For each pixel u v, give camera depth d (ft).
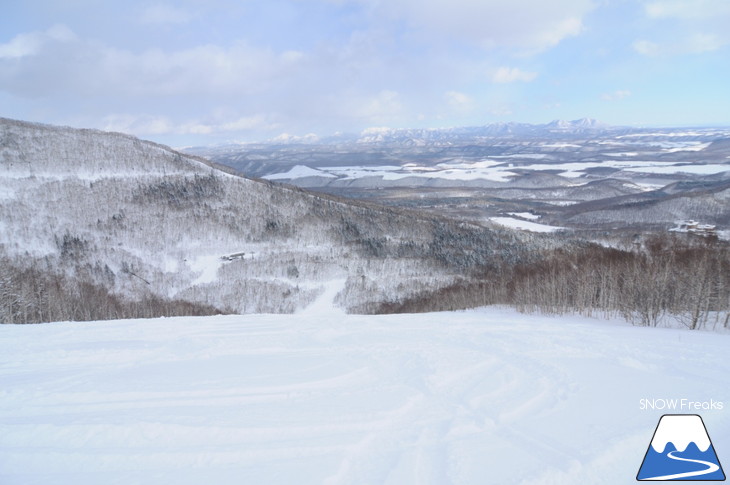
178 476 25.04
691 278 121.29
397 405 35.45
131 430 30.12
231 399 36.42
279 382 40.83
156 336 61.46
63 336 61.00
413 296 251.80
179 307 229.66
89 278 268.41
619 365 47.26
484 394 38.40
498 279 232.53
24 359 48.47
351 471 25.81
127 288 272.10
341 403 35.81
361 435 30.19
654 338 62.49
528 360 48.67
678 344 57.41
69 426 30.42
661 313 127.54
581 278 152.15
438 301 213.05
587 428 31.94
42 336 60.95
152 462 26.48
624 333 67.26
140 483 24.35
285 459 26.94
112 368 45.24
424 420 32.91
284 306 255.50
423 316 84.23
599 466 26.94
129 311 207.00
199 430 30.40
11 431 29.66
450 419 33.14
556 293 154.81
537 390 39.47
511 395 38.24
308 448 28.30
